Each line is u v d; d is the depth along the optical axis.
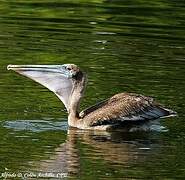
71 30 22.55
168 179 12.62
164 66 19.20
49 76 16.05
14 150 13.72
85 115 15.66
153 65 19.23
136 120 15.55
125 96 15.86
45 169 12.91
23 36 21.56
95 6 26.19
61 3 26.50
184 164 13.36
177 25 23.98
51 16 24.31
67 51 20.19
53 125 15.35
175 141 14.71
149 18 24.70
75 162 13.30
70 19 24.02
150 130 15.41
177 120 15.91
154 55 20.12
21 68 16.02
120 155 13.77
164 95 16.97
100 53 20.12
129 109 15.59
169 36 22.42
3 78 17.91
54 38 21.48
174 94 17.06
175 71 18.80
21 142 14.15
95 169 12.99
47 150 13.86
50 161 13.29
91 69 18.67
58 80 16.02
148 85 17.66
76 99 15.80
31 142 14.21
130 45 21.12
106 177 12.63
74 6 26.05
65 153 13.71
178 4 27.25
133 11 25.66
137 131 15.51
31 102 16.47
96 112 15.64
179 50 20.80
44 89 17.39
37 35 21.73
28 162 13.20
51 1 26.73
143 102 15.73
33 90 17.27
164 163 13.38
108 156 13.66
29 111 15.91
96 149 14.08
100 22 23.77
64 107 16.41
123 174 12.80
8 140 14.23
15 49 20.19
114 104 15.73
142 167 13.16
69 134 14.92
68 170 12.88
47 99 16.78
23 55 19.66
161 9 26.27
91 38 21.67
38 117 15.65
